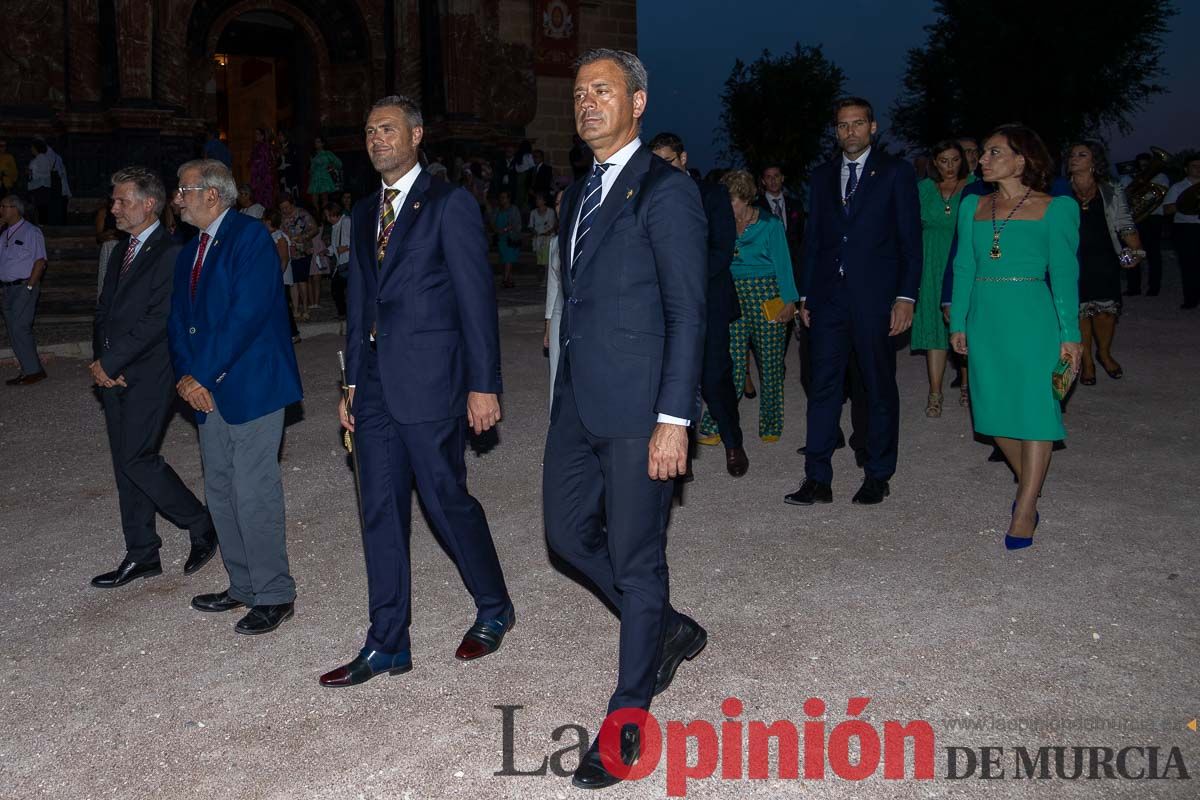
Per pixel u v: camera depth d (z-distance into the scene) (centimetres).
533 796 302
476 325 363
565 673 378
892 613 421
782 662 380
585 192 328
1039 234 475
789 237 1152
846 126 545
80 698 375
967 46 3478
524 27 2577
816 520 544
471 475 656
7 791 315
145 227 470
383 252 369
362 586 476
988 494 583
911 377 941
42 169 1927
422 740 335
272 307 414
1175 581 446
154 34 2152
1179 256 1348
